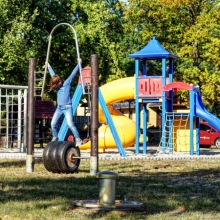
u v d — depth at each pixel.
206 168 21.19
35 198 12.34
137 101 29.56
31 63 18.52
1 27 39.84
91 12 42.59
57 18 43.16
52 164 18.06
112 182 10.93
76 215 10.37
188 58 47.38
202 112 29.53
